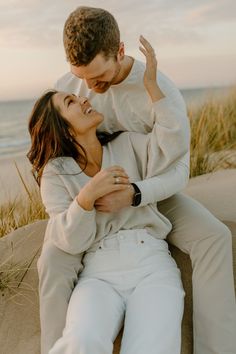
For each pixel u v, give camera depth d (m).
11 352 2.59
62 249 2.29
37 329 2.67
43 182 2.47
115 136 2.63
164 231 2.46
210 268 2.35
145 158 2.54
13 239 3.26
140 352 2.01
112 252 2.34
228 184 3.81
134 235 2.38
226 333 2.27
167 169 2.50
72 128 2.46
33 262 3.03
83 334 1.96
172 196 2.66
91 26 2.24
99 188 2.22
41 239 3.21
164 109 2.45
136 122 2.65
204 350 2.29
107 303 2.18
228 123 5.60
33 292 2.86
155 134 2.51
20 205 4.18
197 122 5.59
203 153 4.79
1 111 18.23
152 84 2.45
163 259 2.37
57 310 2.26
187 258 2.72
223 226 2.43
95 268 2.34
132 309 2.18
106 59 2.31
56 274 2.28
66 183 2.44
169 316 2.11
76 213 2.22
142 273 2.29
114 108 2.65
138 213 2.42
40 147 2.53
